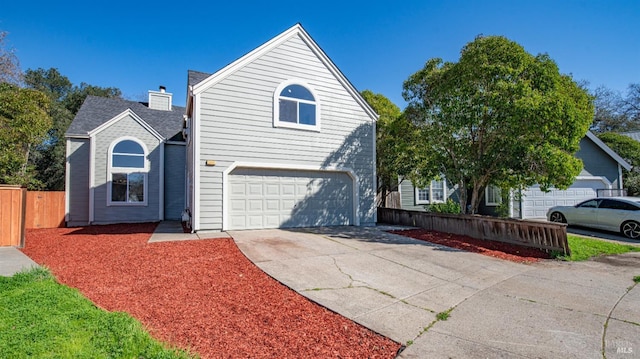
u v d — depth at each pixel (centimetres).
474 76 893
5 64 1738
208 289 466
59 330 294
